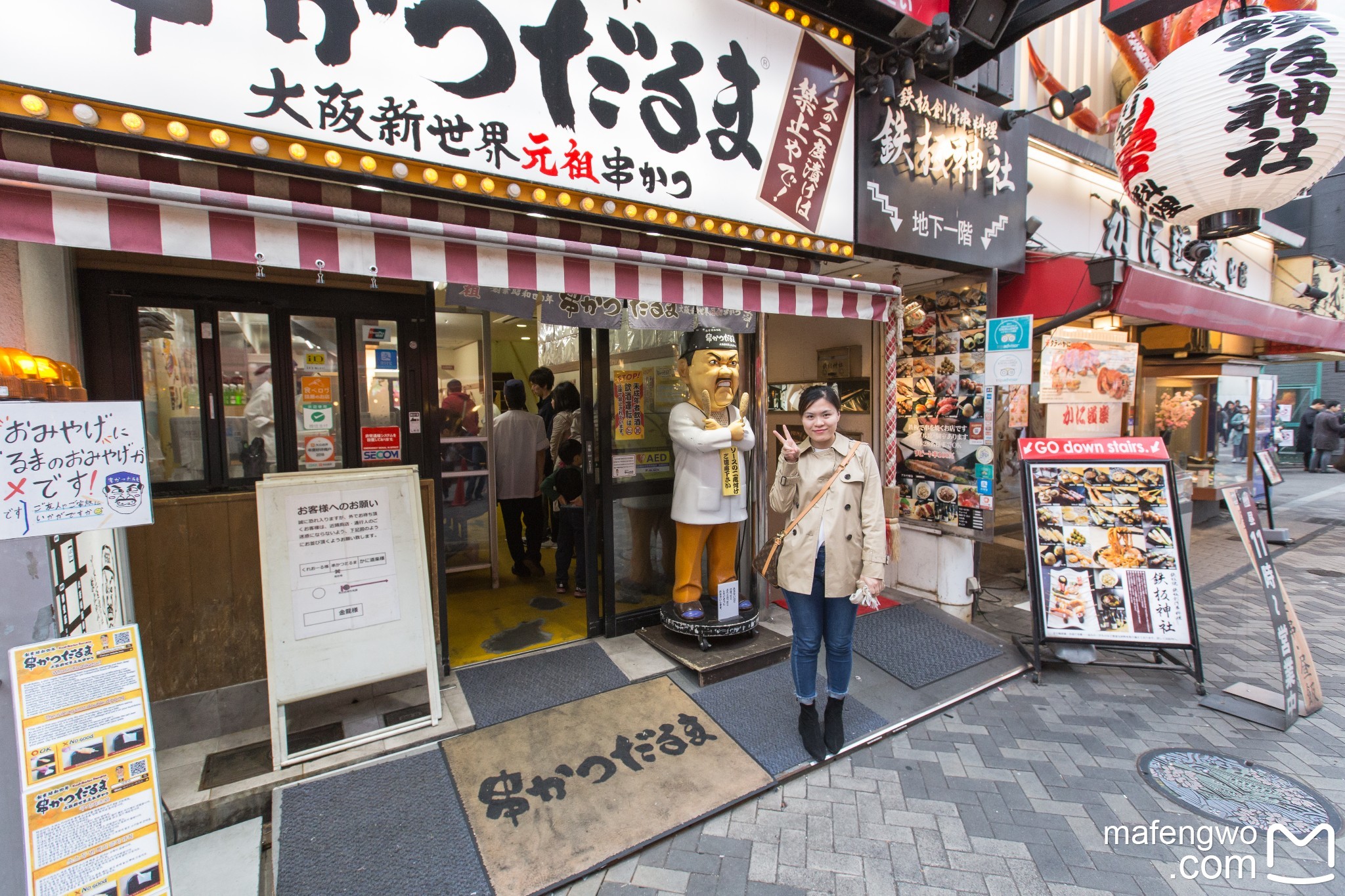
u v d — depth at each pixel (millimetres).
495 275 2375
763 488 4379
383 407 3449
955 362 4719
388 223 2084
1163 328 7734
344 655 2746
